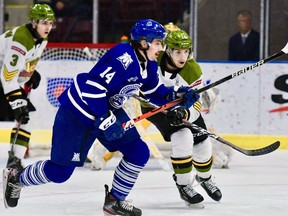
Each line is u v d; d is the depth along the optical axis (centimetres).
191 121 929
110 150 816
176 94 854
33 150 1424
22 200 963
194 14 1714
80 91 759
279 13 1670
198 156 948
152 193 1035
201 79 945
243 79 1534
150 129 1503
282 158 1431
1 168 1280
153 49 770
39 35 1094
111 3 1773
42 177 796
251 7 1683
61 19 1788
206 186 962
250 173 1248
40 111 1543
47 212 887
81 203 954
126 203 816
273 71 1527
